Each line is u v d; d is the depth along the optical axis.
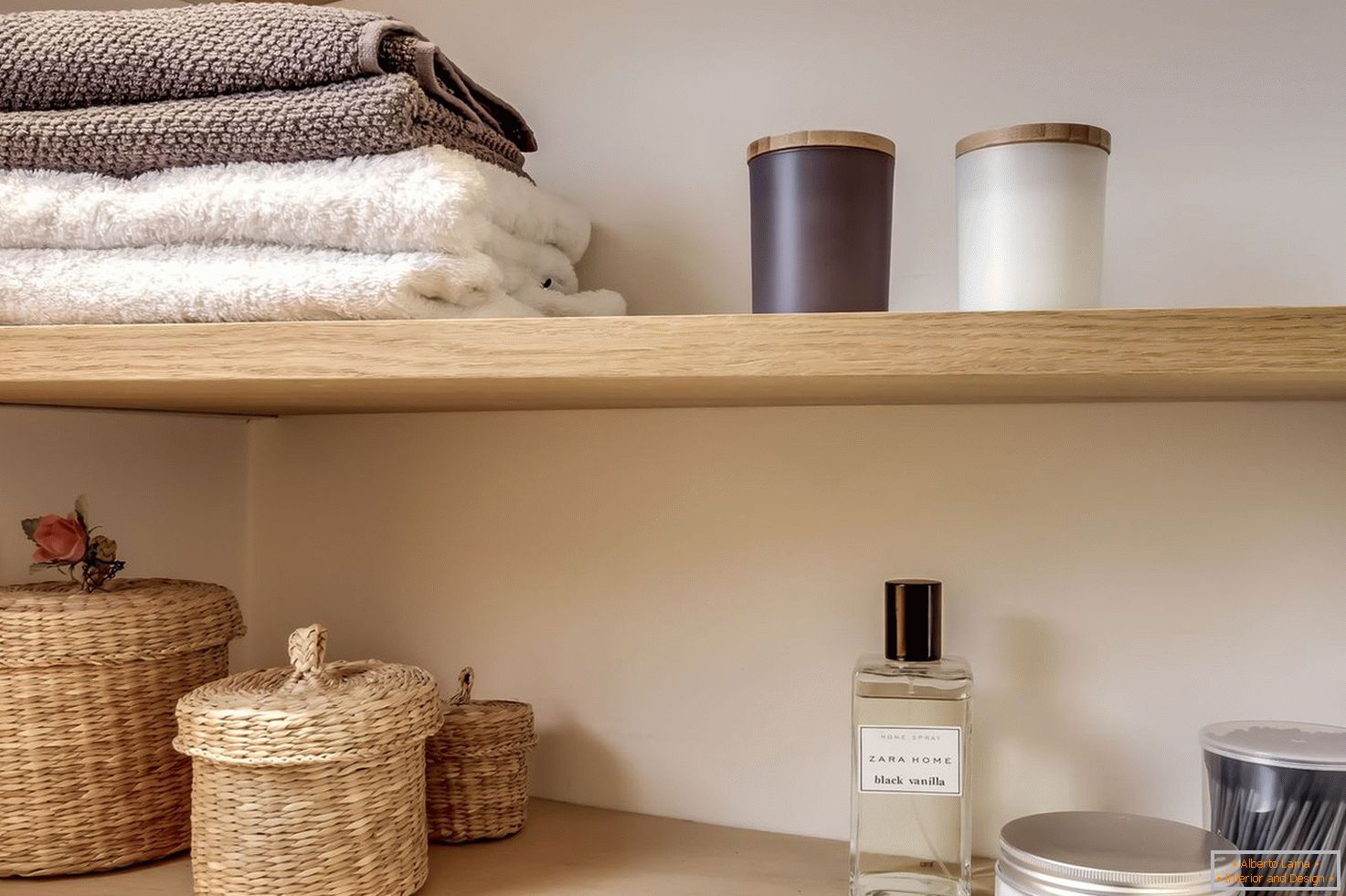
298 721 0.63
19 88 0.64
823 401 0.73
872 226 0.59
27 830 0.70
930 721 0.67
